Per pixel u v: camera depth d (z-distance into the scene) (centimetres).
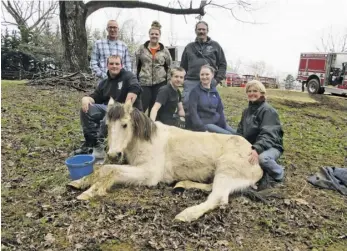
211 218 296
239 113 816
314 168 467
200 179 368
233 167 344
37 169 394
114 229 271
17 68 1644
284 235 285
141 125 345
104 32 2369
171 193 344
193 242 263
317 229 300
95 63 578
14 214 288
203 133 378
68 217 283
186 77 602
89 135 447
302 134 693
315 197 368
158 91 516
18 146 462
